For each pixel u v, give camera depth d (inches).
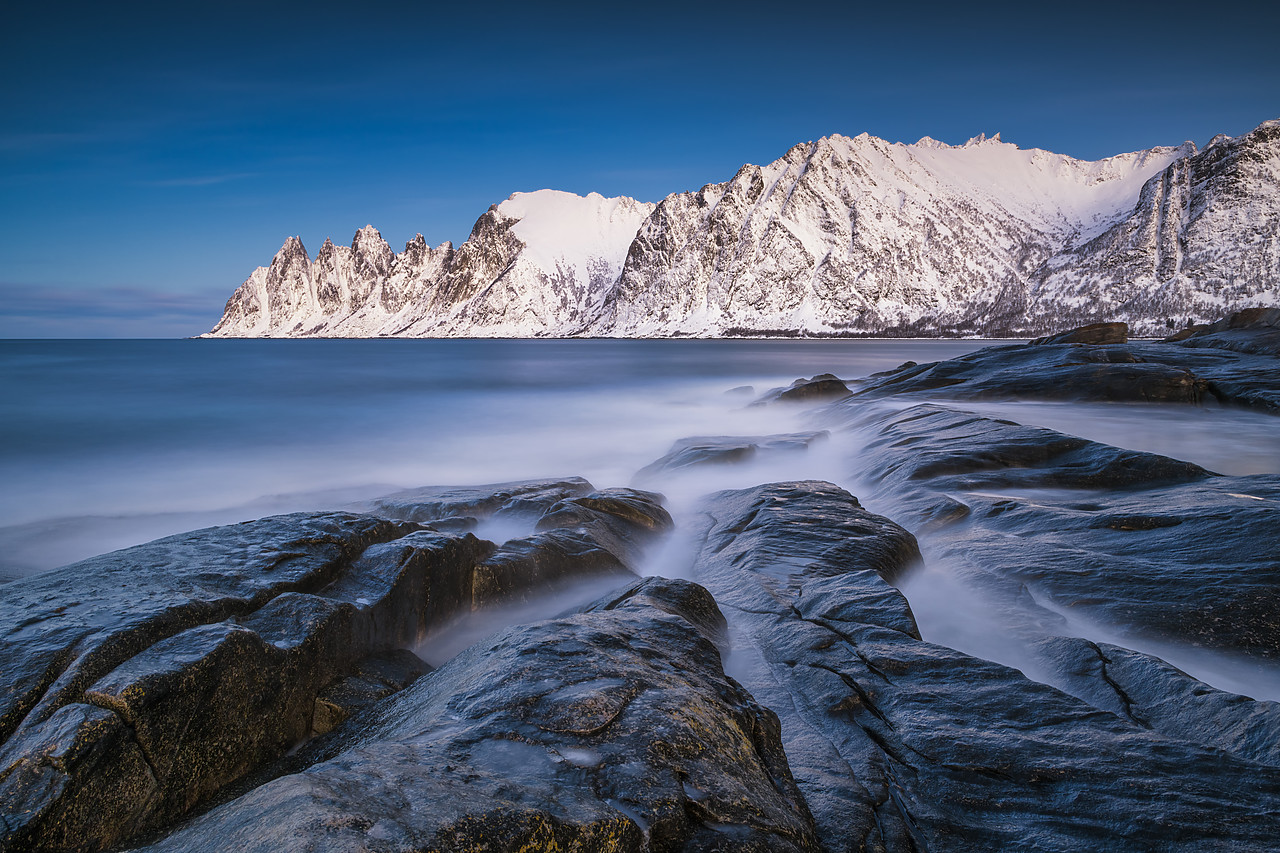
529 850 90.4
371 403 1378.0
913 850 124.6
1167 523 321.4
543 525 358.3
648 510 400.2
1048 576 293.3
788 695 188.4
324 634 180.4
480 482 725.9
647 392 1625.2
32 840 119.4
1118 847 120.4
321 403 1369.3
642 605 213.3
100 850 125.3
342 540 231.1
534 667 146.2
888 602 234.5
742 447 609.6
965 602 295.3
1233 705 171.3
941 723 163.2
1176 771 138.8
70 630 154.2
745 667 209.9
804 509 373.7
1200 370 943.7
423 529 273.1
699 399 1450.5
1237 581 259.0
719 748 125.1
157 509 619.5
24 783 123.0
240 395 1487.5
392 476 751.7
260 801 100.6
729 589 283.7
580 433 1021.8
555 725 123.6
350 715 172.1
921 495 433.1
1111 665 209.3
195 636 154.9
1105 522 335.9
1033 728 159.3
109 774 129.0
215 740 146.9
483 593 260.8
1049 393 867.4
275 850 84.7
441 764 111.8
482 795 100.4
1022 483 437.4
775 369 2541.8
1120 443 654.5
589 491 458.9
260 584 194.9
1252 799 129.0
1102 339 1177.4
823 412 938.1
